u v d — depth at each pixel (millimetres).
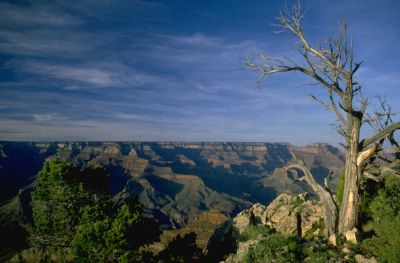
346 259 20453
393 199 21156
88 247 27578
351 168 23969
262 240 24562
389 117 26391
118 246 27266
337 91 23562
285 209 32781
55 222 34250
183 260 32250
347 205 24047
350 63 22828
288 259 21500
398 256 18562
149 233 32719
